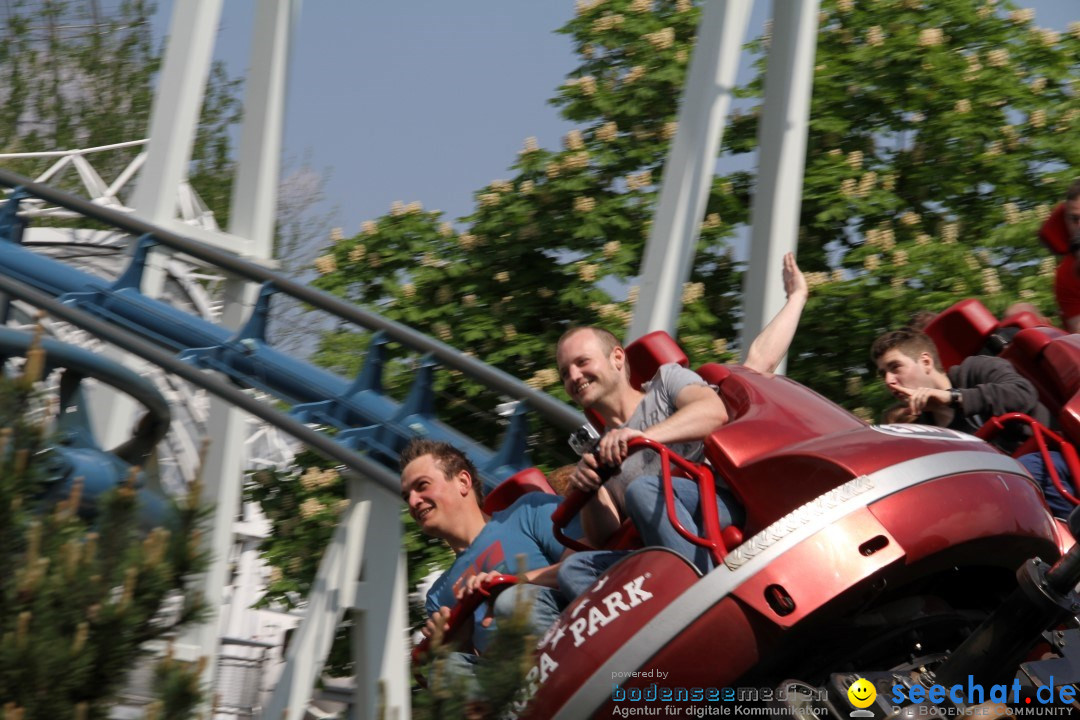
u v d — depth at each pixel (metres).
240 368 14.58
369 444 13.42
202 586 6.11
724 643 6.09
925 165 18.89
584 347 7.72
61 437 6.29
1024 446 8.41
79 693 5.54
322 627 13.52
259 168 17.75
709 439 6.80
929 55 18.67
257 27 18.05
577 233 18.48
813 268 18.75
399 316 19.09
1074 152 18.42
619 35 20.19
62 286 15.95
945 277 17.50
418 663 7.41
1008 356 9.34
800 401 7.11
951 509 6.20
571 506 7.08
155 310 15.27
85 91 56.25
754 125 20.02
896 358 8.98
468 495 9.02
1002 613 5.94
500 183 19.88
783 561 6.04
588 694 6.30
